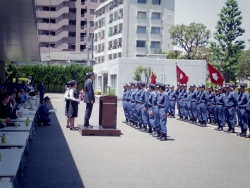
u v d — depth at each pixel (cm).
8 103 1221
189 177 847
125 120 2094
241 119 1608
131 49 6125
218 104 1838
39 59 3319
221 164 1004
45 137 1388
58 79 6069
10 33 1702
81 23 8062
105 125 1541
